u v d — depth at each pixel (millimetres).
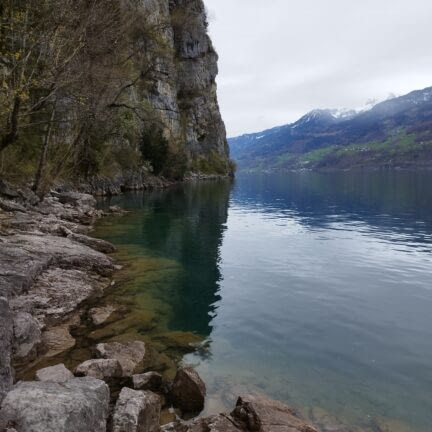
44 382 5727
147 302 12469
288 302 13148
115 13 31375
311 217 36312
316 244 23438
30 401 4996
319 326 11164
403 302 13242
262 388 7941
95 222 28453
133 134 65875
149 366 8414
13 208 21969
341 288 14750
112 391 7273
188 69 115562
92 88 28625
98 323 10492
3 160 27641
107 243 18766
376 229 29203
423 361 9164
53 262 13609
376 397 7703
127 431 5586
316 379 8336
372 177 135750
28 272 11383
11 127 20406
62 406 4984
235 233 27141
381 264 18500
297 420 6297
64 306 10945
